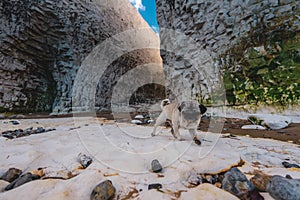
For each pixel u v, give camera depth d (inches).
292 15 248.8
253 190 56.2
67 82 518.9
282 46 249.9
